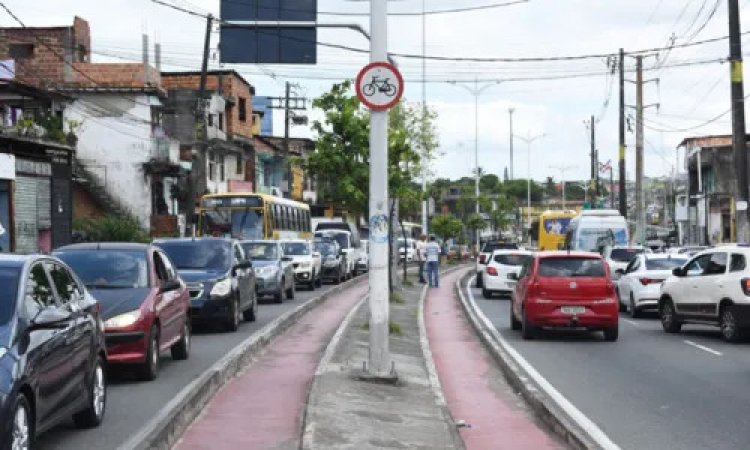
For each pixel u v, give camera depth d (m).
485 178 138.75
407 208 37.91
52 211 33.50
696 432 9.95
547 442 9.97
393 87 12.59
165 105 54.78
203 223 36.09
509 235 112.56
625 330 21.62
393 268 31.97
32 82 47.06
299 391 12.34
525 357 16.59
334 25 15.36
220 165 58.56
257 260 28.47
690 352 17.20
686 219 66.44
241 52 17.84
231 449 8.92
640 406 11.56
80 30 49.53
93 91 47.75
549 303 19.02
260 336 17.39
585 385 13.29
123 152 48.00
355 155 27.03
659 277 24.34
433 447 9.24
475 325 22.58
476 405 12.40
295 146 79.19
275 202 38.06
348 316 22.14
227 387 12.65
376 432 9.65
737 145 27.75
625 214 53.44
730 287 18.52
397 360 15.69
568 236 43.75
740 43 27.84
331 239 43.09
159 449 8.50
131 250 13.92
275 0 17.02
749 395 12.38
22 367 7.35
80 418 9.60
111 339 12.27
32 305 8.23
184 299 15.19
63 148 34.19
